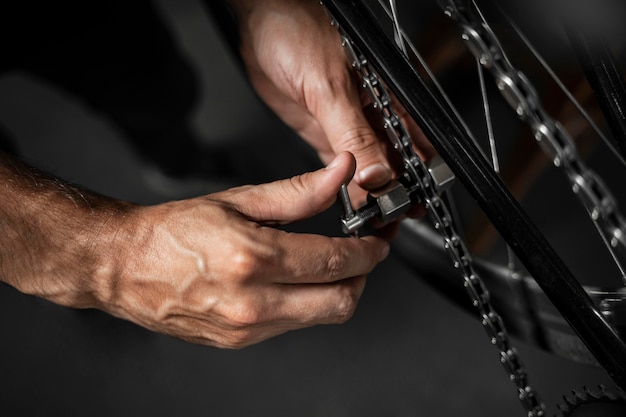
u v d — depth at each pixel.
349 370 1.05
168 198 1.24
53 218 0.74
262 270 0.69
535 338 0.81
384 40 0.64
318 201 0.70
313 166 0.98
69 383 1.08
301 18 0.81
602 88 0.63
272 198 0.71
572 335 0.79
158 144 1.20
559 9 0.59
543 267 0.64
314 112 0.80
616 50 0.64
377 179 0.68
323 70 0.79
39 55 1.08
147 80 1.13
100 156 1.27
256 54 0.83
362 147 0.76
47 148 1.29
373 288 1.09
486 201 0.64
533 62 0.76
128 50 1.10
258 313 0.70
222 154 1.23
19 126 1.32
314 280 0.70
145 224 0.72
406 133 0.66
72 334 1.11
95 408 1.06
